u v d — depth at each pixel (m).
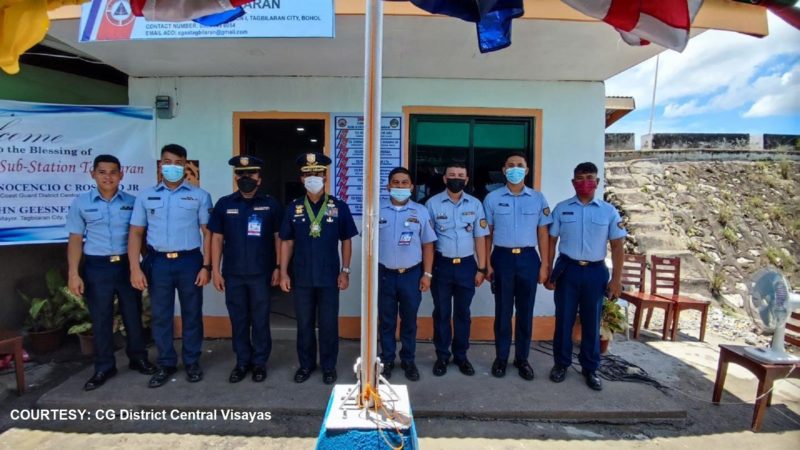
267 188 6.68
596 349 3.30
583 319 3.32
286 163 7.34
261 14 2.88
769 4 1.79
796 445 2.74
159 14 2.06
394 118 4.08
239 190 3.37
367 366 1.86
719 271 7.13
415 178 4.16
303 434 2.75
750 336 4.92
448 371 3.51
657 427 2.91
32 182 3.66
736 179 9.53
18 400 3.13
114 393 3.09
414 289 3.33
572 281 3.30
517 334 3.49
